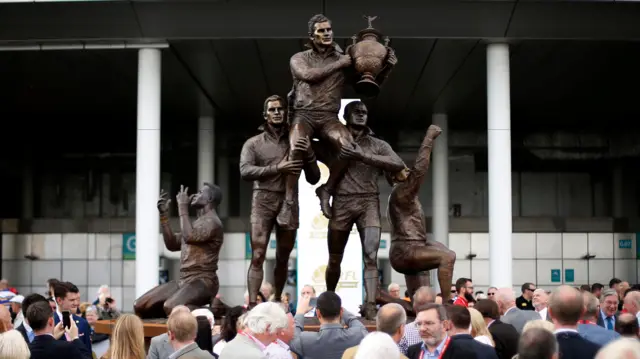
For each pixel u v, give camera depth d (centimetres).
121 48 2480
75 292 1201
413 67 2745
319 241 2117
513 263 3712
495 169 2528
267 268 3403
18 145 3875
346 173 1192
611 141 3819
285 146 1201
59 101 3312
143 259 2548
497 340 945
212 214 1359
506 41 2459
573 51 2578
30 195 3859
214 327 1144
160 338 882
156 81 2488
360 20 2344
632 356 482
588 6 2297
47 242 3781
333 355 819
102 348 1581
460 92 3106
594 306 911
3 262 3791
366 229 1188
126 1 2280
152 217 2552
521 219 3731
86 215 3847
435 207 3488
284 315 742
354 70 1166
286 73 2858
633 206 3784
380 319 780
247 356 719
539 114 3584
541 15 2336
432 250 1220
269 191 1193
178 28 2394
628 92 3148
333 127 1150
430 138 1221
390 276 3541
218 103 3328
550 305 738
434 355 750
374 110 3441
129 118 3688
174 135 3809
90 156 3875
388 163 1170
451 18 2347
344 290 2062
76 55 2580
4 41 2456
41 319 834
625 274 3722
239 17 2338
